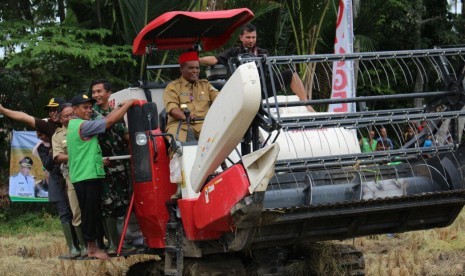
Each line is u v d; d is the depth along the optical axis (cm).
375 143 789
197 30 781
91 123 719
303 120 635
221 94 616
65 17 1753
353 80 1120
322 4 1514
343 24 1291
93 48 1501
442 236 1073
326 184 714
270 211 602
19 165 1472
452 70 718
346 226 671
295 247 796
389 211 666
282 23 1723
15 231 1441
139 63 1583
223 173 613
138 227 815
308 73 1238
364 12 1805
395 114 717
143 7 1413
